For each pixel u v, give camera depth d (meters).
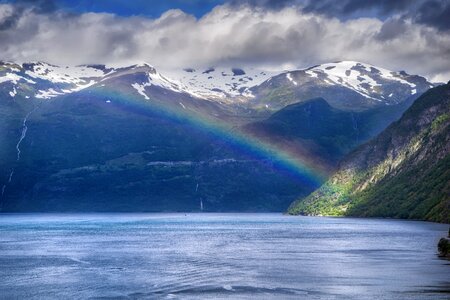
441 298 113.69
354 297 115.19
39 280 139.75
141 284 131.25
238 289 124.06
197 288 125.44
